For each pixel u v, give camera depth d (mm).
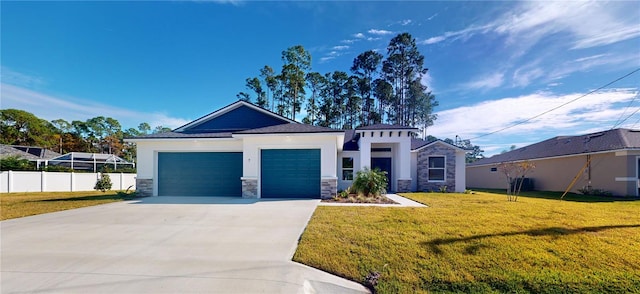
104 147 55062
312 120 38781
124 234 6188
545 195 16328
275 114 16078
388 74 38656
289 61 36969
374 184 12414
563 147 19891
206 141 13414
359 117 39000
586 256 4664
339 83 39250
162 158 13680
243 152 12617
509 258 4617
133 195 13398
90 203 10984
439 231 6086
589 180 17141
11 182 19000
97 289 3607
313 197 12383
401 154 16547
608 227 6344
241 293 3537
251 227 6797
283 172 12586
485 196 13883
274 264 4457
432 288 3941
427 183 17156
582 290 3824
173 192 13531
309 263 4531
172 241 5652
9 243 5516
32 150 36031
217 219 7723
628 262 4445
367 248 5113
